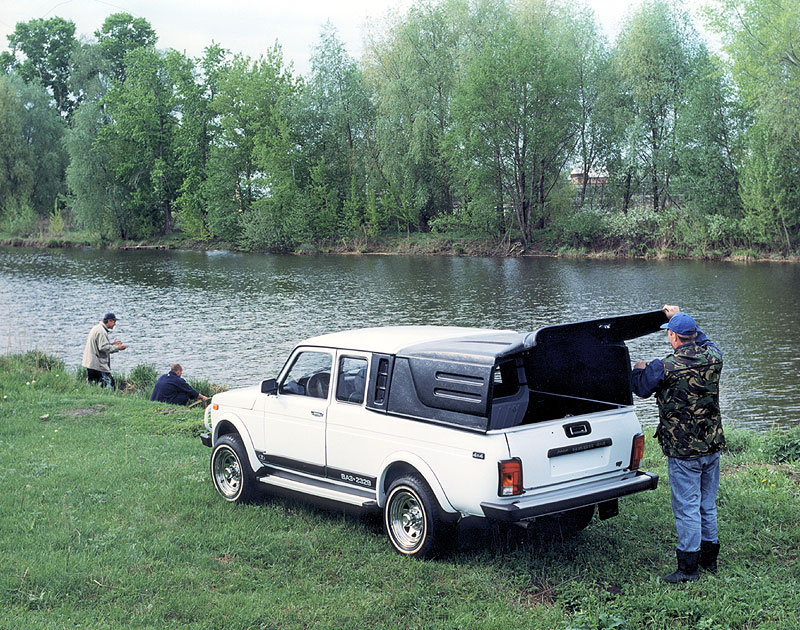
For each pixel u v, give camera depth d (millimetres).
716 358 5664
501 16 67000
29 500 7961
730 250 55000
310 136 77250
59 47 108688
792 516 6957
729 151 55594
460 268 53250
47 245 83625
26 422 12547
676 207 61406
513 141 63312
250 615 5246
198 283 46750
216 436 8328
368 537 6766
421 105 67000
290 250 75000
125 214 83562
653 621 5008
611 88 61938
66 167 92000
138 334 28562
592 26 64625
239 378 21047
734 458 9555
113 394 16203
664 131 60406
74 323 31578
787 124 46500
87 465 9461
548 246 64062
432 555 6141
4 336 28297
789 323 27516
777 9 45938
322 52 75438
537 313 31719
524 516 5621
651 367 5719
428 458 6098
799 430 9859
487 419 5738
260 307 35656
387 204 72125
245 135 79000
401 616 5305
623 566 6035
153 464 9555
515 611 5297
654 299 34844
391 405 6449
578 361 6473
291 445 7332
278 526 7113
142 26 100250
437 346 6414
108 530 7031
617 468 6250
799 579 5621
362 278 47969
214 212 79000
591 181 67312
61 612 5289
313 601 5508
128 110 82938
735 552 6219
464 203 67625
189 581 5871
